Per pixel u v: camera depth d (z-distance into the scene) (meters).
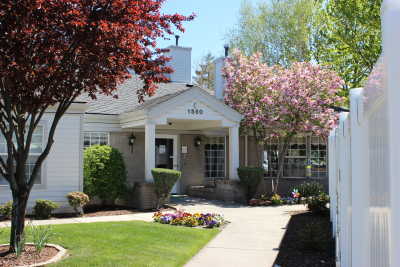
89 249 7.43
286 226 10.38
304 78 15.91
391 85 1.58
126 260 6.70
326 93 16.41
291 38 29.42
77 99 15.76
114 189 13.47
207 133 18.28
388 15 1.59
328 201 12.45
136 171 16.19
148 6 7.13
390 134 1.61
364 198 3.13
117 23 6.24
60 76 6.46
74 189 12.66
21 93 6.48
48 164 12.39
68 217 11.76
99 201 14.41
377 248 2.38
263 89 16.67
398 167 1.56
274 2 30.61
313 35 27.52
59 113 7.17
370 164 2.64
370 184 2.68
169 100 14.49
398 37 1.55
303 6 29.14
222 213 12.39
